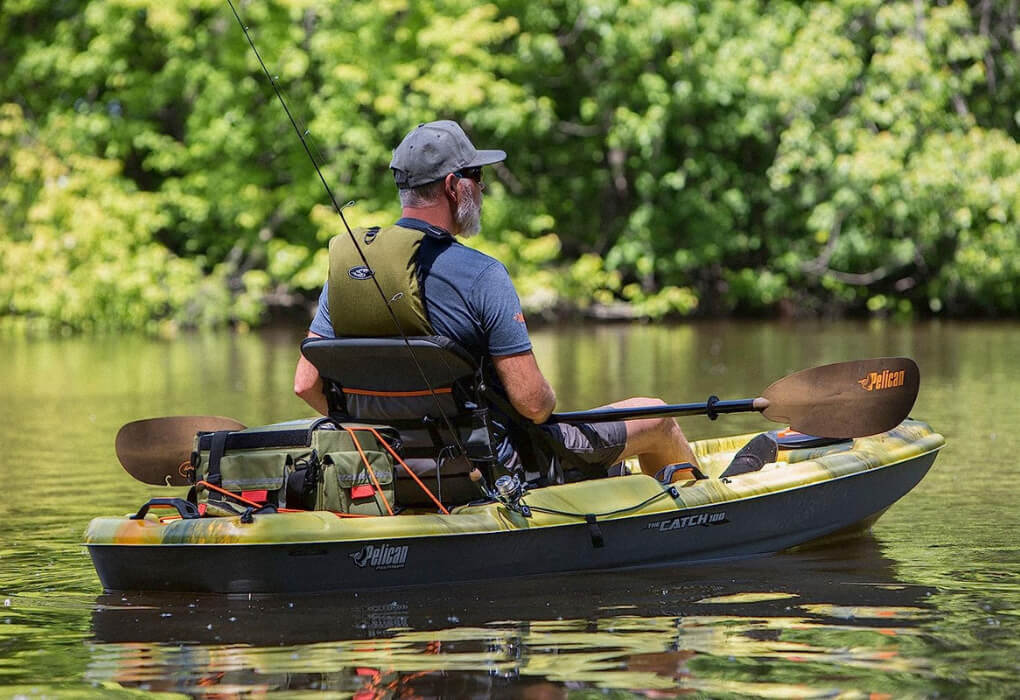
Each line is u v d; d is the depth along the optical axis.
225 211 74.31
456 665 11.18
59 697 10.48
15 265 69.50
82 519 18.44
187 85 75.50
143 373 43.84
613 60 72.69
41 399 35.66
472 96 70.06
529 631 12.26
